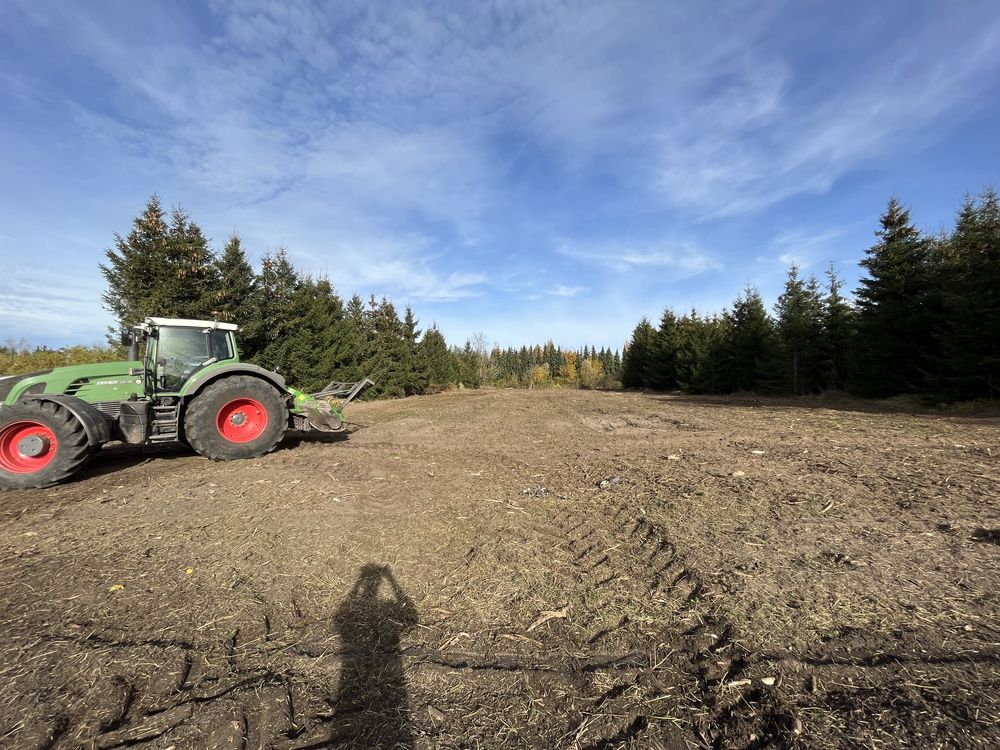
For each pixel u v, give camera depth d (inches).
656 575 117.4
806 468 208.2
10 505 188.7
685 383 1043.9
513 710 74.4
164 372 264.8
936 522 138.8
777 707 71.6
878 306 621.3
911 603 97.2
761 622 92.7
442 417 498.0
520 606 104.9
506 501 177.8
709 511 157.0
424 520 157.1
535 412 538.9
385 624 98.5
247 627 97.8
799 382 783.1
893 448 247.3
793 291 818.8
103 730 70.7
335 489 192.4
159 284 541.0
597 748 66.9
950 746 62.3
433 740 68.7
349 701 76.7
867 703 70.9
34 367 613.9
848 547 124.8
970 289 488.1
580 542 139.3
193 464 254.8
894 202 625.9
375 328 1074.1
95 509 173.3
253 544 138.3
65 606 105.5
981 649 81.7
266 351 679.7
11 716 72.7
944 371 526.9
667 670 82.5
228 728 70.9
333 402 329.1
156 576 119.6
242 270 643.5
